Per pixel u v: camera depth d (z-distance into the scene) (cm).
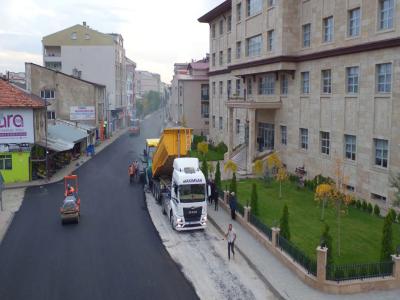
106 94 7806
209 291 1642
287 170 3647
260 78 4138
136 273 1816
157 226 2483
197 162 2459
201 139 5850
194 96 7156
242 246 2081
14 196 3238
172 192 2452
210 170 3497
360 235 2147
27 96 3869
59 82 6238
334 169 2944
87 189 3484
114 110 8606
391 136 2433
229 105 4212
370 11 2555
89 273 1817
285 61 3406
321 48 3072
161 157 2920
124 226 2483
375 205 2527
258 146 4250
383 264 1599
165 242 2202
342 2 2819
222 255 2009
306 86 3350
